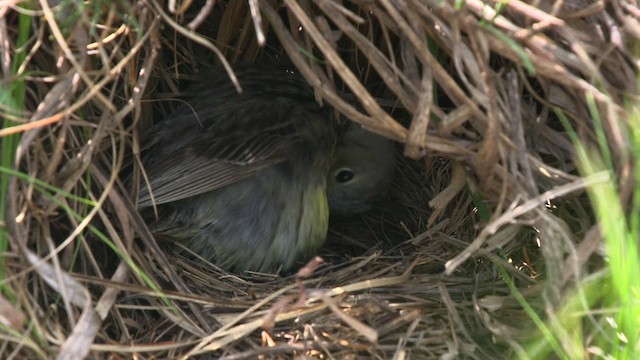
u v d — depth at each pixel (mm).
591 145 4746
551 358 4465
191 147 5500
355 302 5035
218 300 4895
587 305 4469
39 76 4570
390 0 4633
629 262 4180
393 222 7121
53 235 4738
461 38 4609
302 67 4938
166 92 6215
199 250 5707
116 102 5125
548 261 4539
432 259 5797
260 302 4898
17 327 4121
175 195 5324
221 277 5629
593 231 4531
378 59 4797
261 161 5570
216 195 5594
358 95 4703
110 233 4773
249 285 5602
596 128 4559
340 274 5840
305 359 4582
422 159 6801
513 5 4535
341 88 6461
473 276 5332
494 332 4656
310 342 4703
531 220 4523
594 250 4520
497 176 4762
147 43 4859
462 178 5180
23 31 4340
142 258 5039
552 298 4488
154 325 4871
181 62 6395
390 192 7160
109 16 4461
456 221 6102
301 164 5801
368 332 4273
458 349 4707
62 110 4406
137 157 5070
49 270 4305
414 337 4801
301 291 4344
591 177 4379
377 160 6543
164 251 5633
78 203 4746
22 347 4215
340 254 6926
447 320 4941
